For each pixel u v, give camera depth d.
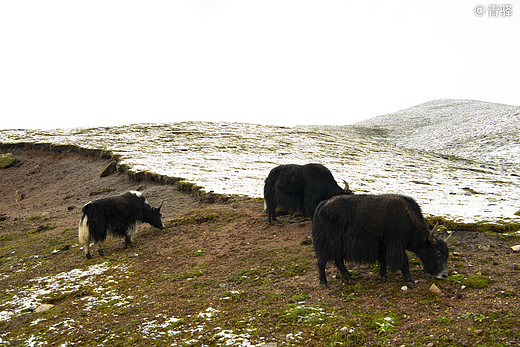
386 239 6.41
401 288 6.36
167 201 17.30
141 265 9.55
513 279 6.23
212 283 7.71
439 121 72.75
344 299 6.16
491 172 28.95
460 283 6.32
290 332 5.23
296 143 40.75
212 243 10.61
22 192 27.11
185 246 10.69
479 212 11.49
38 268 10.50
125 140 38.16
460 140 50.69
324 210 6.73
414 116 84.69
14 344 6.05
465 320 5.01
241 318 5.84
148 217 12.05
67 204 20.92
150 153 30.53
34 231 15.53
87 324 6.46
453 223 9.95
